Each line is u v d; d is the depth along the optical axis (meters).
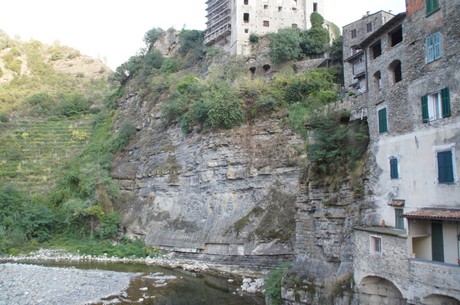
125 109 91.19
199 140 58.72
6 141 95.06
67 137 97.88
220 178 53.94
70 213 64.31
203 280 40.97
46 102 112.50
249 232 46.62
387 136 25.20
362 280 23.58
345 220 27.30
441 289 18.27
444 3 21.16
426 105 21.88
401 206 23.14
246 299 33.88
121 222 63.03
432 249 20.59
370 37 28.05
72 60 155.88
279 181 48.69
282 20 75.94
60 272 44.69
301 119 49.50
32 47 158.38
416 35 23.09
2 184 79.38
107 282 40.06
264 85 58.50
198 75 78.75
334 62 62.69
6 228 62.81
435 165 20.95
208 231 51.19
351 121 31.19
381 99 26.19
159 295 35.41
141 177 67.06
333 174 29.53
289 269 31.27
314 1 78.00
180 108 64.94
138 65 95.50
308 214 30.73
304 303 27.67
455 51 20.23
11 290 36.47
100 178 68.12
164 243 54.97
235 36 74.25
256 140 53.19
